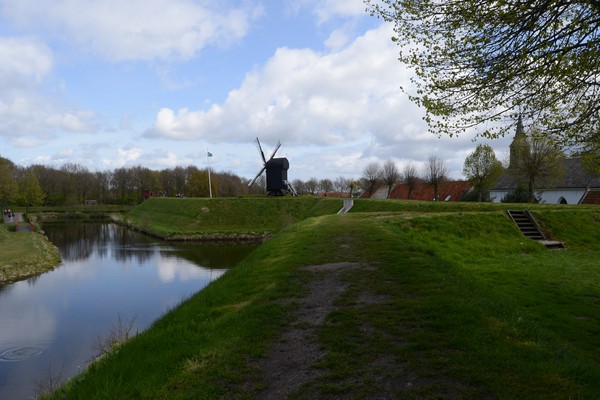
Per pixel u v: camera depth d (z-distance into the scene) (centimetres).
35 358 1384
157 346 623
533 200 4428
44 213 9119
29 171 9706
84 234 5712
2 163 7819
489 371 479
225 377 496
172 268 3062
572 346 680
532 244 1833
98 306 2042
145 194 10881
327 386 462
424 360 515
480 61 832
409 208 3444
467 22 810
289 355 554
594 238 2000
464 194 5522
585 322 819
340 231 1697
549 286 1105
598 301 970
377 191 8412
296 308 753
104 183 11756
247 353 562
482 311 682
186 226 5547
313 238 1554
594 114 838
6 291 2367
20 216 8125
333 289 862
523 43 792
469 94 881
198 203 6244
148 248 4209
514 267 1377
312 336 615
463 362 502
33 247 3612
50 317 1861
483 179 4791
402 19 881
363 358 531
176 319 773
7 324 1764
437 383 458
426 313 681
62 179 10888
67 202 10762
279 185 6769
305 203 5759
